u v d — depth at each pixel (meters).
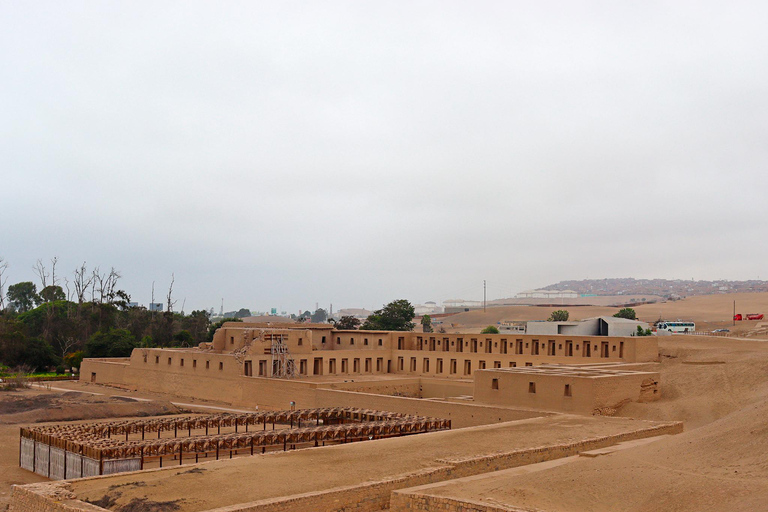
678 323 154.25
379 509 34.16
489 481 34.50
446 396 87.12
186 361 98.81
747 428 34.06
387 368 104.88
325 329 112.50
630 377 64.69
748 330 148.12
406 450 41.78
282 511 30.73
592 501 29.91
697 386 69.12
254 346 92.25
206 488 33.12
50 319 157.88
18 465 56.22
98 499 32.06
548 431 49.22
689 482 29.61
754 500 26.47
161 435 63.81
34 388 102.31
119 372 111.25
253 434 49.22
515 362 89.94
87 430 56.75
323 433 50.59
